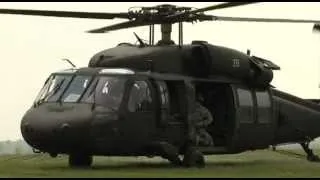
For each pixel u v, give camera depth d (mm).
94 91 58406
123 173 51562
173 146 62531
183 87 65188
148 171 55156
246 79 72062
